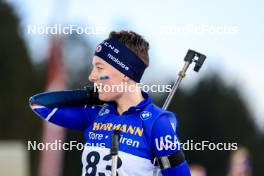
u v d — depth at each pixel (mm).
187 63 8414
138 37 7977
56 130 26156
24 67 58469
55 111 8312
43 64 58500
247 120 67375
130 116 7762
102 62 7875
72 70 55781
